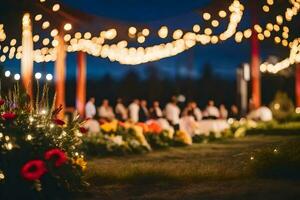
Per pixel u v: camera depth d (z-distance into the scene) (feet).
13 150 23.80
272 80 125.80
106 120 57.52
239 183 26.91
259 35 51.01
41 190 23.85
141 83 187.62
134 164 37.32
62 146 26.25
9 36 50.31
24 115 25.32
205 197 23.98
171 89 177.37
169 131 57.21
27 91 27.66
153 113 81.25
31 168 22.71
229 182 27.66
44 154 24.31
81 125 28.45
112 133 51.34
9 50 49.83
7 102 27.07
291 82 122.62
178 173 30.35
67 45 62.39
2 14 49.70
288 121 83.92
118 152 48.52
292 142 33.58
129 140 51.06
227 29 51.98
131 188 27.37
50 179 24.38
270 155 29.22
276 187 24.89
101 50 63.21
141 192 26.23
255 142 57.41
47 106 27.43
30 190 23.56
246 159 34.58
